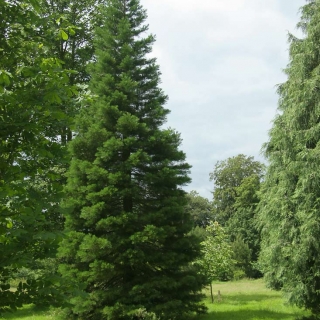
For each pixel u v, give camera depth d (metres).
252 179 48.00
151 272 14.44
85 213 13.38
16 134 4.50
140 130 14.63
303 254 14.27
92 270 13.26
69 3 21.45
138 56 16.08
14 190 4.30
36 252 4.33
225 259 22.41
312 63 15.81
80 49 21.78
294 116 15.51
